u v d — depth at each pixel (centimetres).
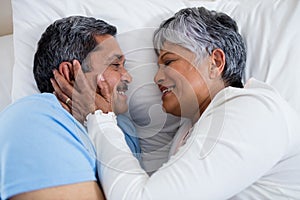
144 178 85
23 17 124
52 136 79
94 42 105
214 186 80
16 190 72
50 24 118
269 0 127
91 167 85
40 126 79
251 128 83
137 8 126
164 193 80
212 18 108
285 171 93
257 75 117
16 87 119
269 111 86
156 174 84
